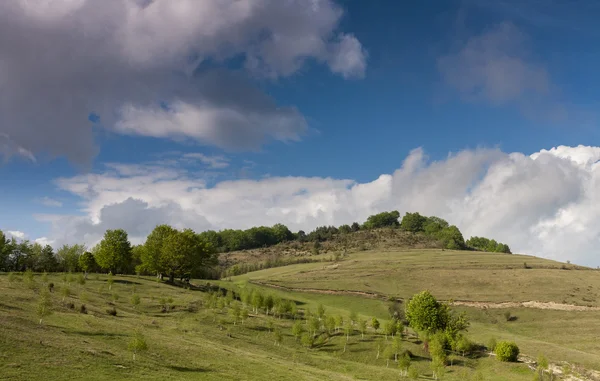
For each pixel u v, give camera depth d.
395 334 102.25
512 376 77.69
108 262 136.25
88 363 41.56
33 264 150.12
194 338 73.19
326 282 176.25
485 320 131.12
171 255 139.88
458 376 78.81
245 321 102.00
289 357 78.50
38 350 41.78
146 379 40.88
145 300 104.94
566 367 77.81
